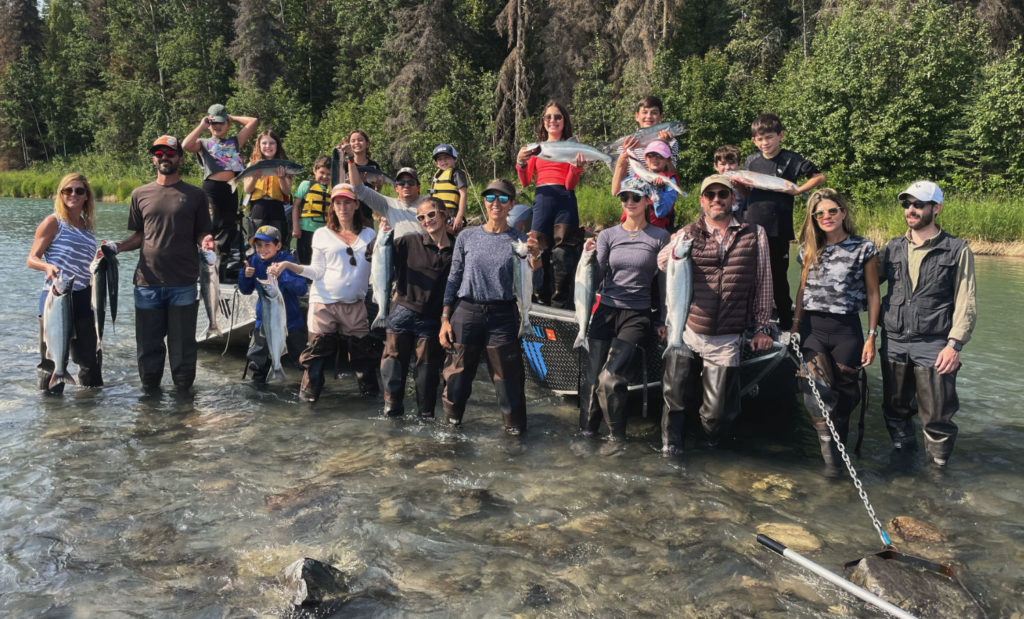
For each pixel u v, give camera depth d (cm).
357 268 593
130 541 365
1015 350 777
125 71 5938
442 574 338
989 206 1778
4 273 1239
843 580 324
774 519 398
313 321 595
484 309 512
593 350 520
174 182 608
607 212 2361
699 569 344
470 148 3281
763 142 566
